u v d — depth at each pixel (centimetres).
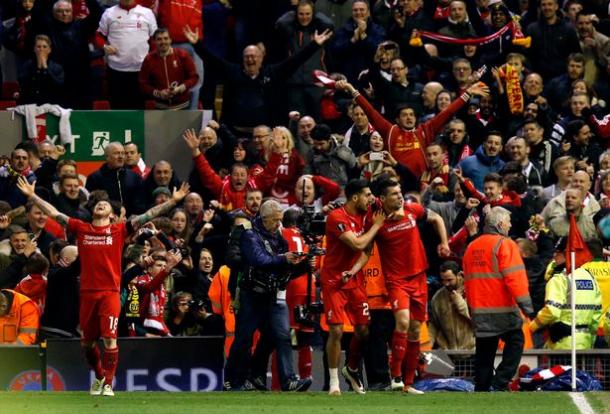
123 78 5916
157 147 5744
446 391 4003
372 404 3578
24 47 5928
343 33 5919
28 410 3431
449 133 5425
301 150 5506
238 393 3934
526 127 5372
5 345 4197
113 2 6216
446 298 4409
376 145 5231
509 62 5712
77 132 5753
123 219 4169
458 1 5897
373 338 4075
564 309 4241
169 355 4228
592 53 5872
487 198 4881
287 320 4009
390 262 3925
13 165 5250
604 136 5447
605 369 4219
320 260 4212
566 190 4894
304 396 3816
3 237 4959
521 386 4109
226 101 5731
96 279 3841
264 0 6091
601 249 4350
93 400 3688
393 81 5634
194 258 4884
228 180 5234
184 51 5834
